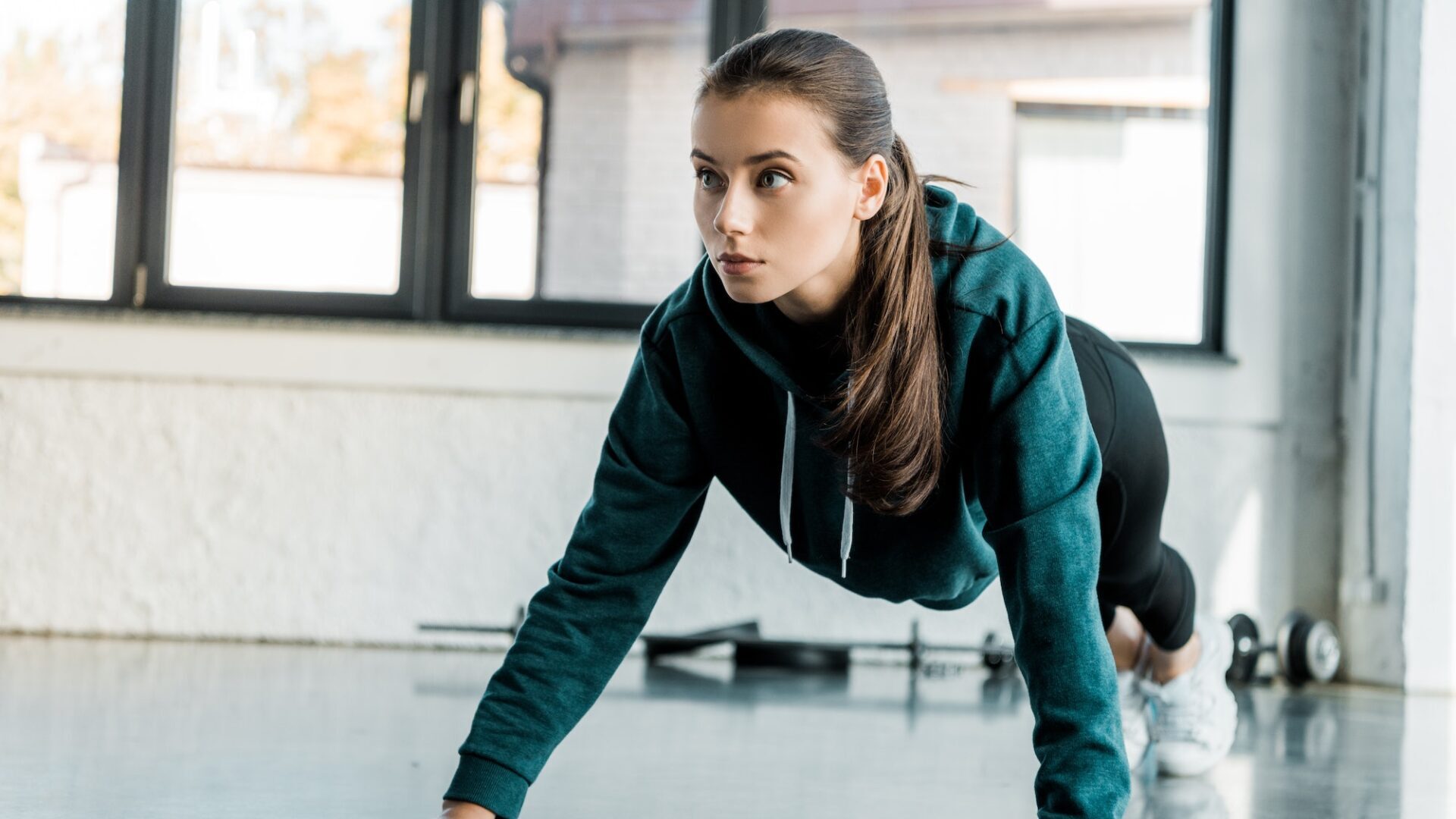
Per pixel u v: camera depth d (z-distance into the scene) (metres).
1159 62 4.14
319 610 3.81
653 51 4.04
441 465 3.84
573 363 3.84
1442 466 3.65
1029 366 1.21
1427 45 3.67
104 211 3.92
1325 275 3.95
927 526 1.39
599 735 2.34
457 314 3.96
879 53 4.21
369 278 3.95
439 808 1.69
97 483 3.79
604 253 4.02
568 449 3.86
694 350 1.31
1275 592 3.90
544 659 1.32
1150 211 4.12
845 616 3.86
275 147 3.95
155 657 3.34
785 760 2.15
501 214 3.99
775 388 1.34
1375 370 3.77
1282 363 3.93
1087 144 4.16
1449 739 2.66
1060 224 4.16
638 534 1.35
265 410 3.83
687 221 4.04
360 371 3.81
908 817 1.71
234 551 3.80
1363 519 3.77
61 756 1.96
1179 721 2.10
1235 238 3.96
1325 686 3.70
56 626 3.77
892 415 1.19
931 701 3.04
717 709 2.76
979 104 4.20
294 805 1.67
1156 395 3.89
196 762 1.95
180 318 3.79
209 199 3.94
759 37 1.14
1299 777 2.13
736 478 1.41
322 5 3.96
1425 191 3.66
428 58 3.97
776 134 1.09
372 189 3.95
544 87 4.01
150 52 3.93
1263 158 3.96
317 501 3.82
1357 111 3.94
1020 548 1.19
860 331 1.20
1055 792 1.12
